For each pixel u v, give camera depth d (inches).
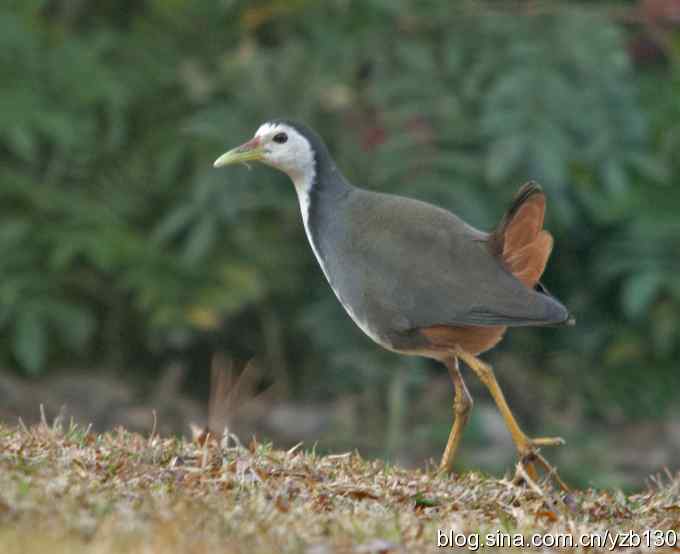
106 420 543.8
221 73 584.7
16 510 226.5
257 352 597.3
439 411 564.1
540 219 306.8
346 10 596.7
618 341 590.9
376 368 562.9
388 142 556.7
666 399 586.9
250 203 557.6
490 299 311.3
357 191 344.8
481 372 308.7
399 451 534.0
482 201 556.4
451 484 285.1
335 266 338.0
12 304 536.1
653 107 597.3
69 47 583.8
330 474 283.4
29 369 534.3
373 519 248.2
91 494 241.4
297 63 569.9
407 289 319.6
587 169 580.7
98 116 599.5
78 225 556.7
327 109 565.6
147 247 565.6
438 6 589.0
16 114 549.3
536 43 572.4
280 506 249.6
